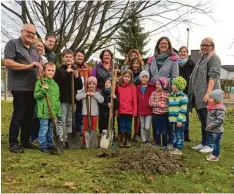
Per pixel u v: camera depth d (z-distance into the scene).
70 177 4.89
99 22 10.33
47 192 4.35
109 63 7.62
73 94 6.68
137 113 7.26
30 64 6.11
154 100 6.92
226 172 5.42
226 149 7.15
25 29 6.24
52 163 5.54
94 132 6.91
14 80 6.22
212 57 6.79
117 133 7.90
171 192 4.50
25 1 9.66
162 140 6.94
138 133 7.73
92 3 9.77
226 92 34.47
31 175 4.93
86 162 5.66
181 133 6.55
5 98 19.02
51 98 6.36
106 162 5.67
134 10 10.34
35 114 6.71
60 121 6.72
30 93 6.38
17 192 4.31
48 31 9.98
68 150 6.59
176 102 6.58
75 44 10.05
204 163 5.86
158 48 7.32
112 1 10.04
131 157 5.51
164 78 6.86
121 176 4.97
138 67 7.68
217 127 6.07
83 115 7.04
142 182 4.81
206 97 6.48
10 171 5.08
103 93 7.38
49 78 6.42
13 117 6.23
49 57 7.51
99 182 4.74
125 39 11.71
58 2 9.69
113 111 7.25
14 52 6.19
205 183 4.85
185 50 7.98
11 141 6.22
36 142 7.28
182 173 5.22
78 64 7.55
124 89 7.20
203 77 6.84
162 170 5.20
